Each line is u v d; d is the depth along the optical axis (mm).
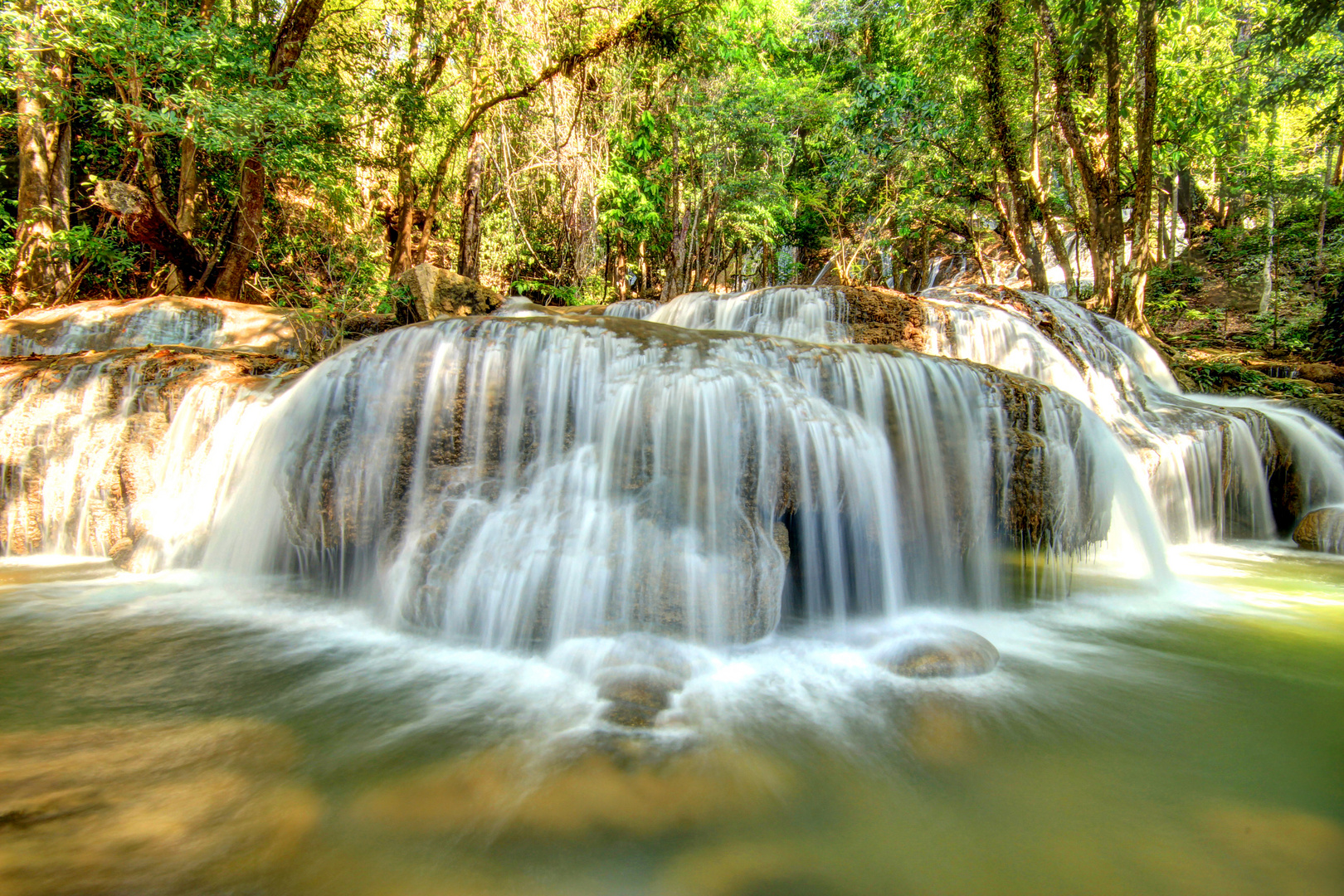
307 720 2734
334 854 1919
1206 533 7680
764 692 3090
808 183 22062
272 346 9016
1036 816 2189
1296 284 17891
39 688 3006
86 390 5797
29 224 11062
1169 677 3428
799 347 4887
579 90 15703
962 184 19750
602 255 22078
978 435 4824
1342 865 1950
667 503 3932
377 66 14906
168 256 10938
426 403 4398
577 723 2729
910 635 3697
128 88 10078
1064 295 17781
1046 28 13844
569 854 1953
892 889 1843
